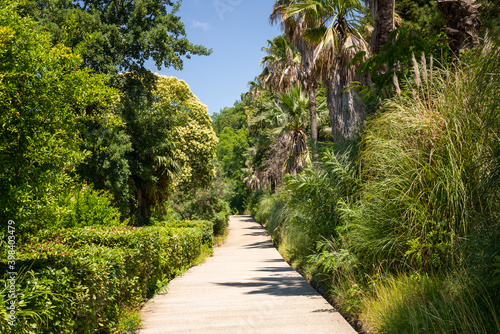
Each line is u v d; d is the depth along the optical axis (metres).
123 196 13.30
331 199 6.56
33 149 4.70
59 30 11.40
